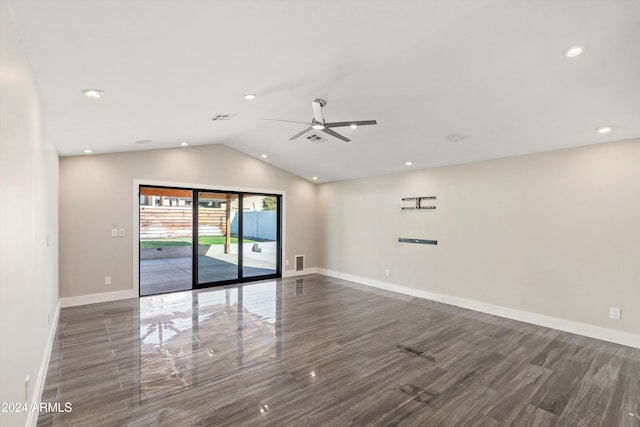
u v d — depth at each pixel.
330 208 7.64
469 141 4.28
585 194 3.92
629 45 2.22
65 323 4.15
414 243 5.84
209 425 2.19
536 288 4.31
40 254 2.64
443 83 3.03
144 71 2.34
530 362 3.17
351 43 2.33
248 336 3.79
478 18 2.07
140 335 3.77
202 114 3.84
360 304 5.22
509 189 4.60
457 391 2.65
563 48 2.33
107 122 3.51
